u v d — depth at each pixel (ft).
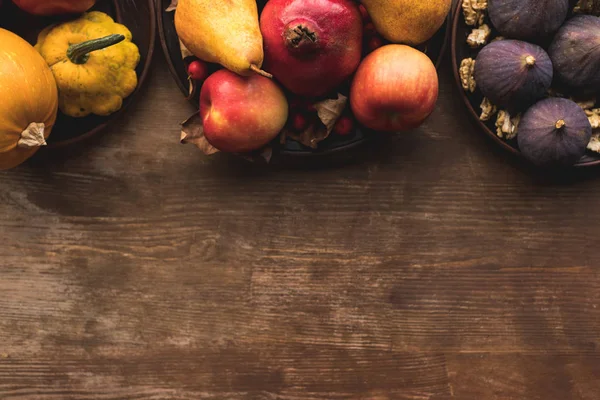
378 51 2.84
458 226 3.37
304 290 3.39
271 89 2.87
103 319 3.38
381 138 3.23
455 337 3.41
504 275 3.38
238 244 3.37
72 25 2.98
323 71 2.79
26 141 2.82
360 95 2.85
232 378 3.41
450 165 3.34
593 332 3.39
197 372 3.41
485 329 3.41
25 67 2.78
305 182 3.35
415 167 3.34
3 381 3.39
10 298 3.37
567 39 2.93
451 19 3.12
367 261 3.38
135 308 3.38
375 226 3.37
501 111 3.09
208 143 3.08
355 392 3.42
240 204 3.35
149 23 3.13
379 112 2.88
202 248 3.37
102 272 3.37
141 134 3.32
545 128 2.92
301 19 2.68
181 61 3.09
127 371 3.40
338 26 2.71
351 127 3.06
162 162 3.34
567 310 3.39
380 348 3.41
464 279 3.39
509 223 3.37
